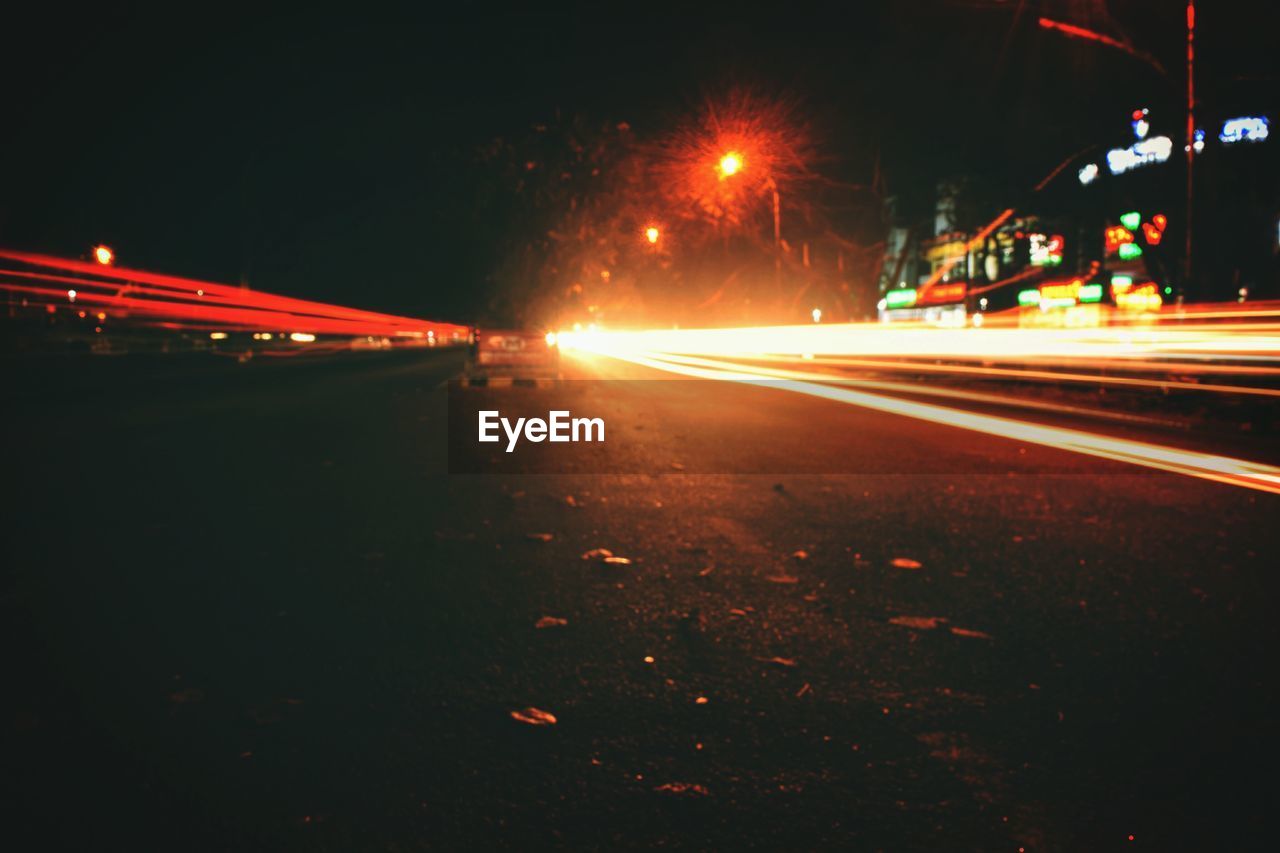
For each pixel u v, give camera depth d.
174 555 5.80
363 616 4.61
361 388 22.25
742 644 4.23
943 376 25.02
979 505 7.56
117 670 3.88
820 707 3.54
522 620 4.57
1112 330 29.25
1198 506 7.50
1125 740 3.24
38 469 9.24
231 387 22.67
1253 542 6.20
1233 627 4.42
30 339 39.94
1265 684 3.71
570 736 3.30
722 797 2.89
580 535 6.45
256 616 4.61
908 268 72.25
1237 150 31.19
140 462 9.75
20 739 3.23
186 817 2.75
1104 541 6.26
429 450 10.83
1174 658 4.02
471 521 6.90
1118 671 3.88
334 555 5.84
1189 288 23.48
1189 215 23.56
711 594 5.02
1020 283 59.22
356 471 9.24
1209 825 2.71
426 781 2.98
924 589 5.10
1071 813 2.78
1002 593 5.02
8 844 2.59
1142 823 2.72
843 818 2.76
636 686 3.74
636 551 5.98
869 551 5.99
